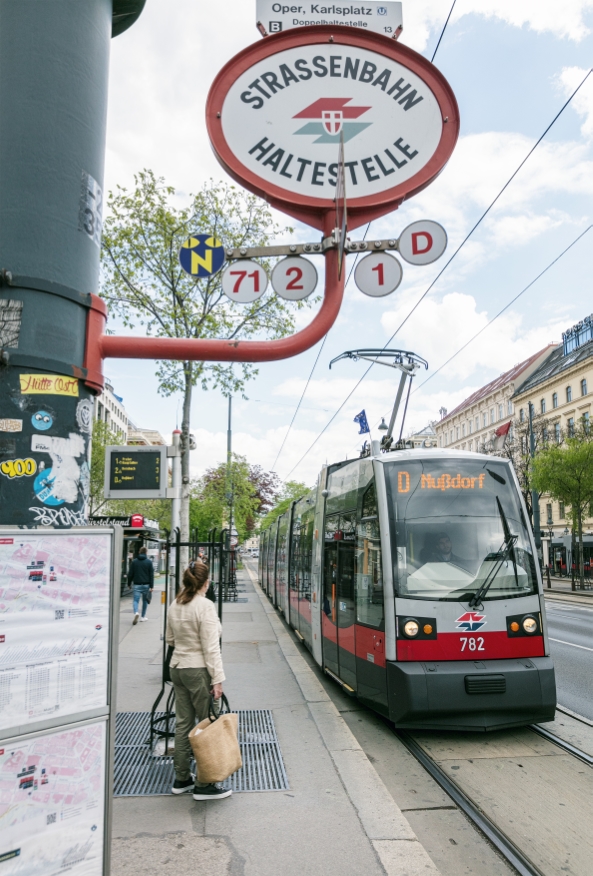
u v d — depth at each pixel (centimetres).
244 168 387
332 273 379
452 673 655
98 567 285
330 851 389
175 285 1091
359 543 796
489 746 667
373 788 491
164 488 888
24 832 255
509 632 692
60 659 270
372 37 398
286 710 723
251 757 562
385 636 688
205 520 3444
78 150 306
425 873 366
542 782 562
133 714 706
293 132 391
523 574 719
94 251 314
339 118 393
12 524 274
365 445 1130
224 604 2172
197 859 378
